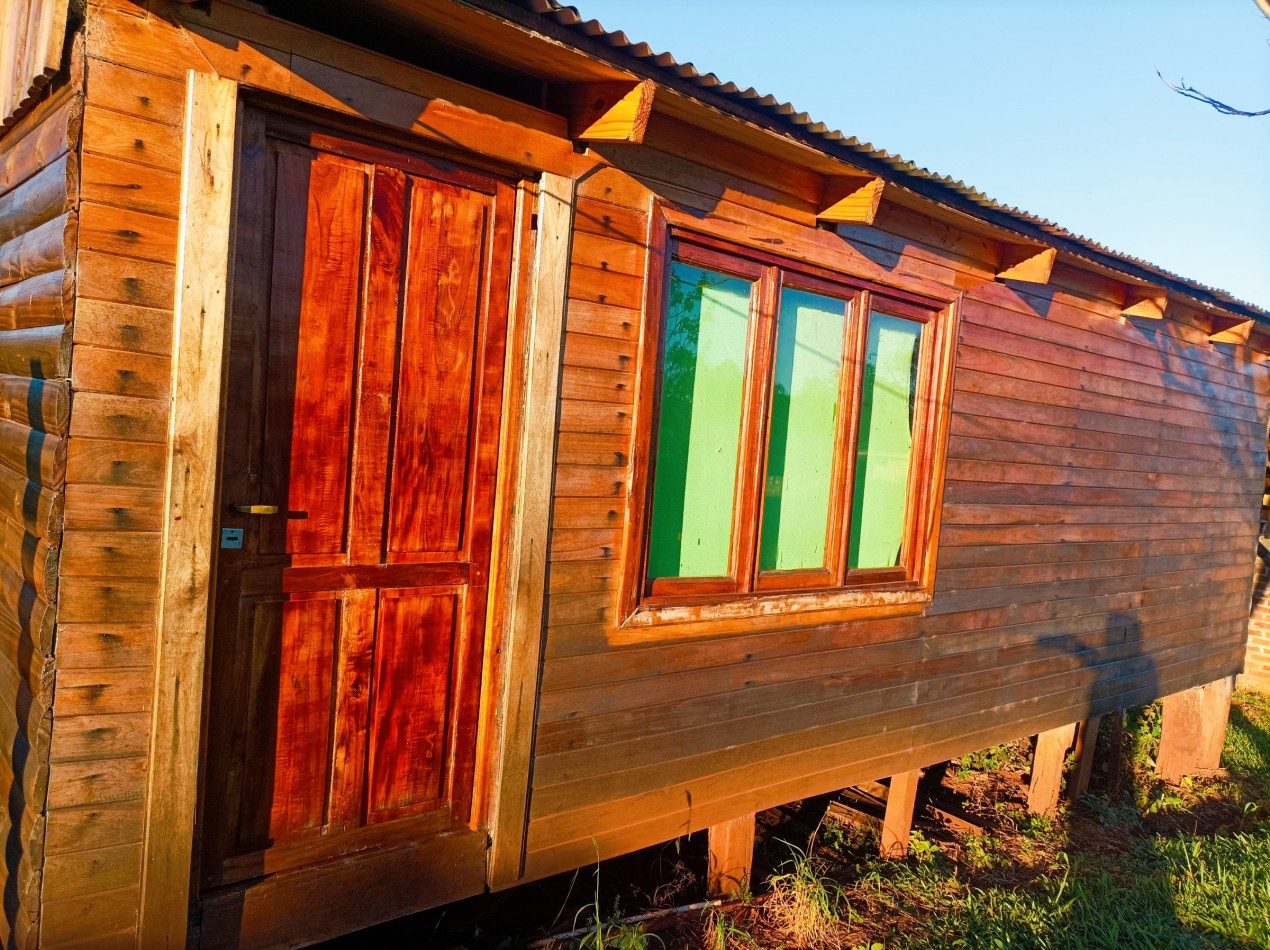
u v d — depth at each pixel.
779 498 4.05
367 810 2.90
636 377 3.37
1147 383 6.09
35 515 2.38
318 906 2.75
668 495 3.62
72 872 2.29
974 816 5.80
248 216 2.49
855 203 3.79
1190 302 5.98
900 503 4.63
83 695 2.28
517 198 3.06
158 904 2.39
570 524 3.22
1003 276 4.81
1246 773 7.42
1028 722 5.50
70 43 2.27
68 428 2.21
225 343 2.40
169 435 2.33
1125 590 6.13
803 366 4.07
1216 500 7.02
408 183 2.80
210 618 2.44
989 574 5.05
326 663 2.76
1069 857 5.13
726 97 3.21
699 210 3.51
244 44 2.38
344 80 2.55
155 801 2.37
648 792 3.57
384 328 2.78
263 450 2.57
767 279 3.80
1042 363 5.23
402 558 2.90
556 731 3.25
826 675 4.23
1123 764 7.29
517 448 3.07
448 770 3.09
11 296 2.79
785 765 4.11
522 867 3.20
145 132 2.27
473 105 2.84
